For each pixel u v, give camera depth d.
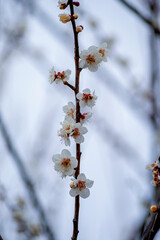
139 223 0.98
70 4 0.74
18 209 1.10
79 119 0.73
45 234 1.07
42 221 1.08
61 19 0.73
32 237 1.06
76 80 0.74
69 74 0.75
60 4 0.74
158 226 0.72
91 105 0.73
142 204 1.00
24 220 1.08
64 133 0.72
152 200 0.99
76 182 0.71
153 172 0.74
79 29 0.73
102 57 0.75
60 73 0.75
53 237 1.07
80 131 0.72
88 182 0.71
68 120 0.72
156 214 0.73
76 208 0.71
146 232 0.74
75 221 0.71
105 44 0.75
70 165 0.72
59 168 0.72
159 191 0.98
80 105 0.73
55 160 0.72
